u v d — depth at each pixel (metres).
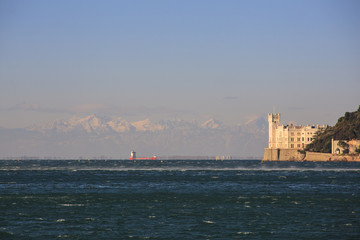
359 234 98.25
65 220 113.50
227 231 100.81
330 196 164.38
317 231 100.94
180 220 113.94
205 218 116.56
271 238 94.44
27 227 104.88
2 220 113.06
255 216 119.50
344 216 119.50
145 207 135.38
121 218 116.69
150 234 98.19
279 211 127.75
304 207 135.62
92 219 115.06
